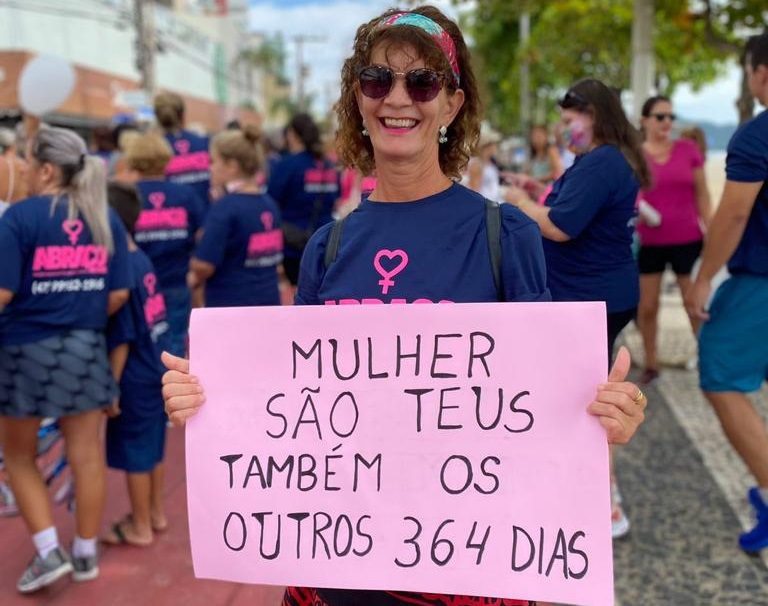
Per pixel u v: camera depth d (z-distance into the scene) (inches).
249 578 62.3
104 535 129.9
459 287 59.1
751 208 107.6
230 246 152.6
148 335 121.5
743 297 110.3
